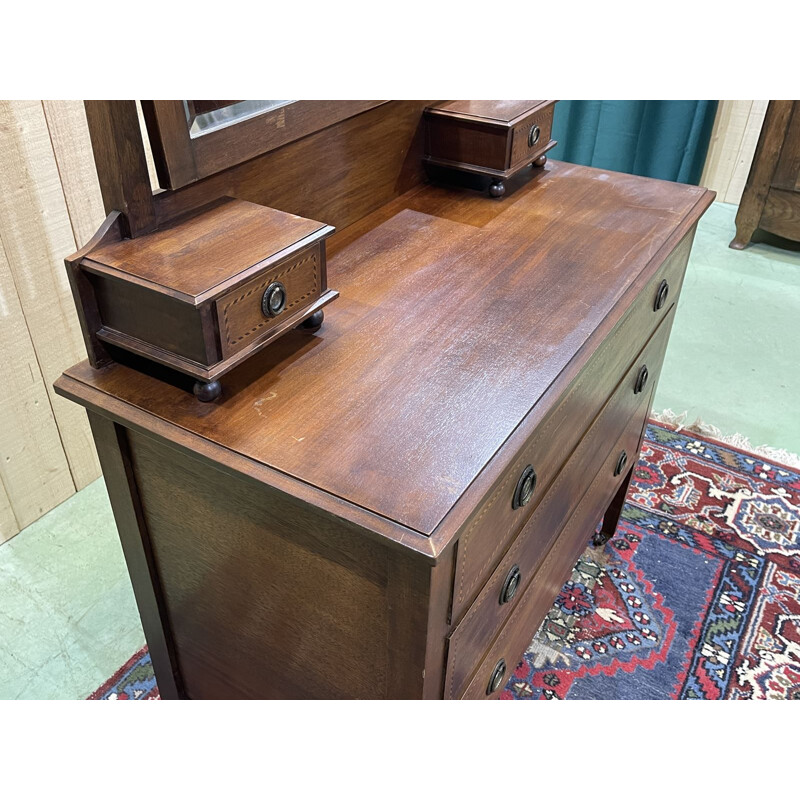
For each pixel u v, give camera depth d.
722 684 1.49
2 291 1.52
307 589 0.89
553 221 1.31
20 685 1.43
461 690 0.99
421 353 0.96
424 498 0.75
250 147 0.98
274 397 0.88
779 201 2.90
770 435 2.16
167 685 1.25
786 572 1.74
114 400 0.87
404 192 1.40
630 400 1.46
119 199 0.85
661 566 1.75
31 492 1.76
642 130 3.00
